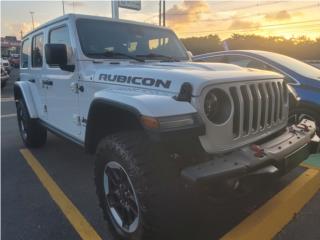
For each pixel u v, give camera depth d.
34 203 3.67
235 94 2.65
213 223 3.00
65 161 5.01
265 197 3.39
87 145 3.17
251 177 2.48
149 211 2.43
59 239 2.99
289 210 3.20
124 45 4.00
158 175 2.45
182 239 2.68
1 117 8.94
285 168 2.72
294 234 2.88
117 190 2.84
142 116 2.36
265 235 2.86
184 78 2.59
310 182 3.75
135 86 2.91
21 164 4.91
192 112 2.42
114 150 2.63
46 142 5.94
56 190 3.98
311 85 5.02
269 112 3.01
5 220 3.32
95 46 3.78
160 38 4.41
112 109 2.81
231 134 2.60
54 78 4.28
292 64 5.61
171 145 2.49
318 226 2.99
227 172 2.31
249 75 2.81
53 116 4.52
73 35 3.74
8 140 6.34
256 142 2.83
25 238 3.02
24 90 5.28
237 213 3.13
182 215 2.51
